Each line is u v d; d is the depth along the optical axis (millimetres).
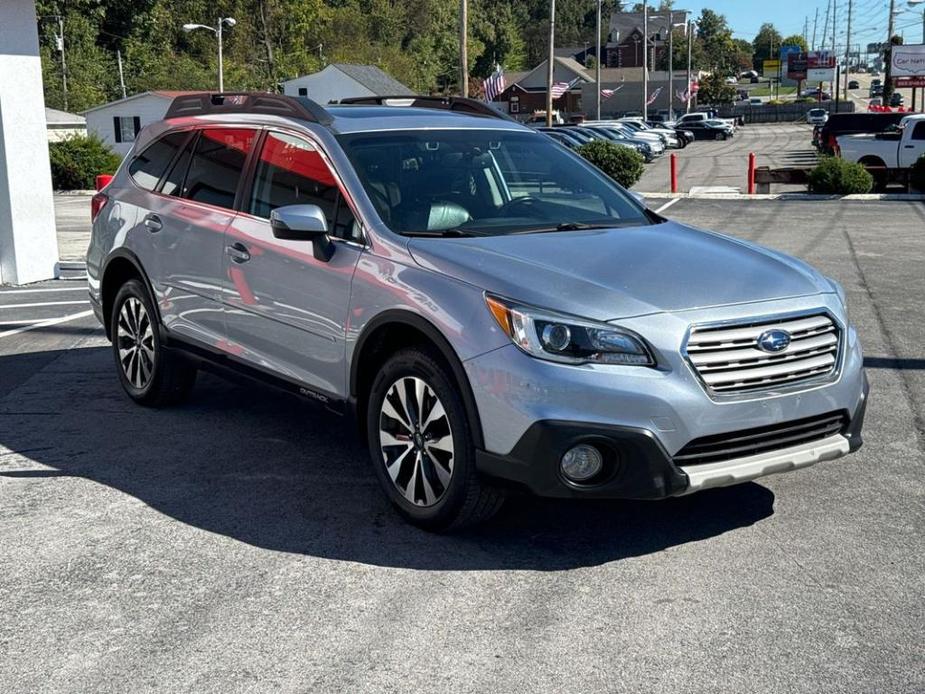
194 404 6906
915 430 6277
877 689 3367
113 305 7055
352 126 5492
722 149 57094
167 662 3576
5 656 3627
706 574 4254
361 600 4039
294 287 5230
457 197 5242
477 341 4246
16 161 12070
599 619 3863
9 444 6059
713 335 4203
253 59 99250
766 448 4371
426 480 4578
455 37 128875
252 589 4141
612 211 5582
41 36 73250
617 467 4113
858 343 4758
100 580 4242
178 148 6500
